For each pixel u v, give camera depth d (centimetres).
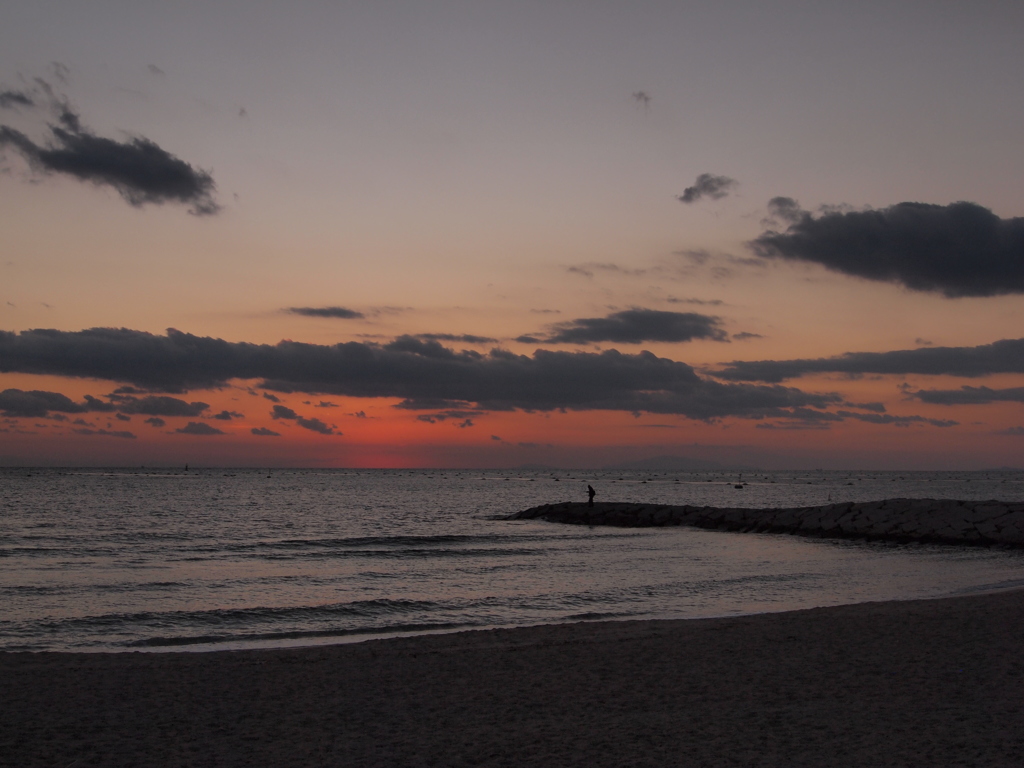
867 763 793
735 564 3362
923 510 4816
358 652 1484
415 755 854
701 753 842
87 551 3841
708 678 1210
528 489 14925
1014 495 13012
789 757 820
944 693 1072
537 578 2900
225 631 1916
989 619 1658
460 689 1168
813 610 1917
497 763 823
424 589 2620
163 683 1212
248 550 3944
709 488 15838
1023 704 1005
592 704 1069
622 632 1680
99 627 1944
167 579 2856
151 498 9575
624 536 4909
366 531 5278
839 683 1152
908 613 1772
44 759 838
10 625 1958
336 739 919
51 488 12381
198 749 880
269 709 1058
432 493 12694
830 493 13438
